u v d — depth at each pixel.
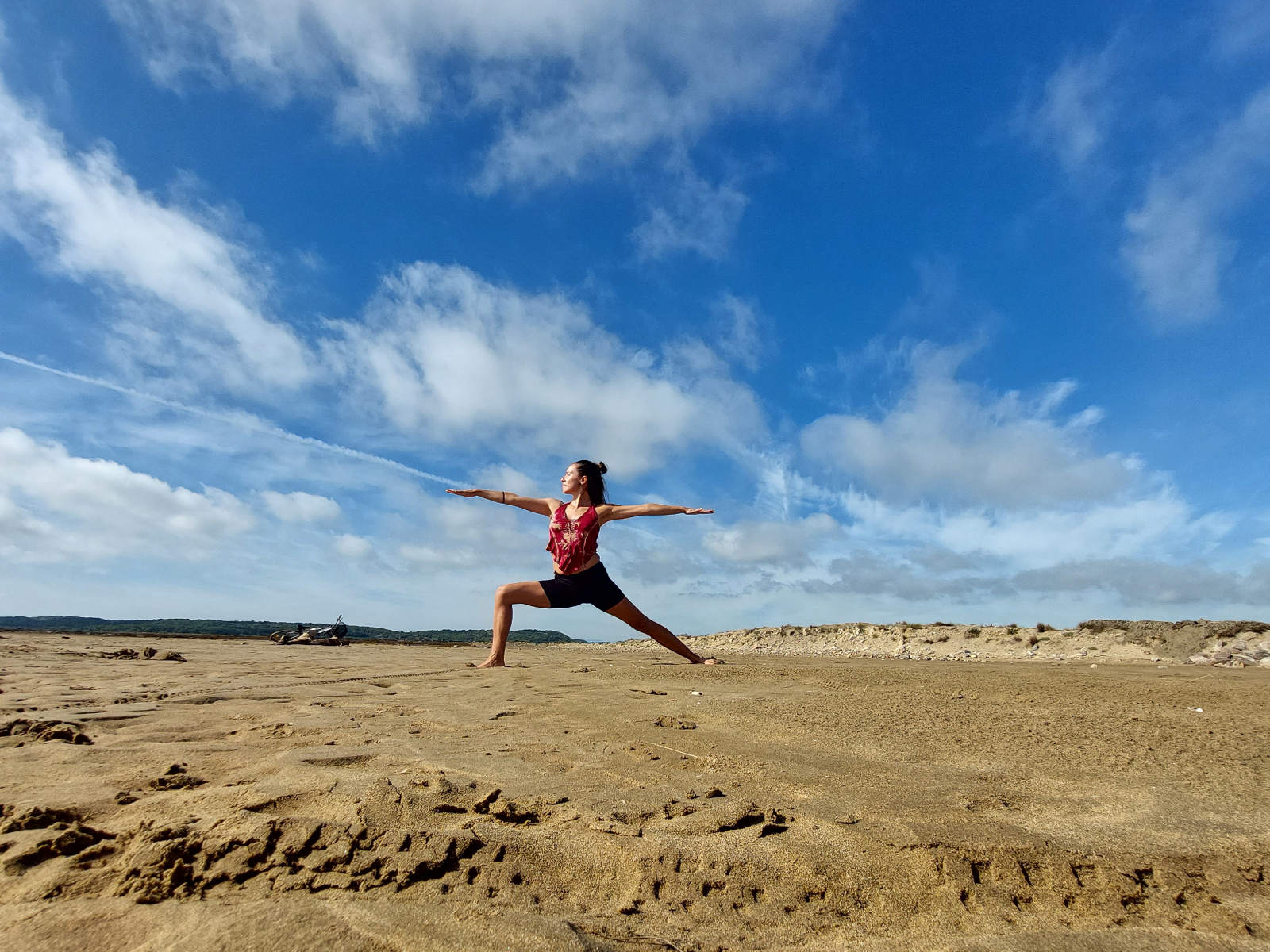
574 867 2.01
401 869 1.91
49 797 2.48
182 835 2.05
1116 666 9.08
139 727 3.78
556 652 16.06
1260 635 9.96
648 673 6.93
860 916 1.82
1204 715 3.96
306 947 1.56
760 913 1.83
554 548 7.45
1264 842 2.11
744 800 2.48
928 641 14.15
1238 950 1.63
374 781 2.58
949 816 2.31
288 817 2.17
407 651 13.62
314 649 12.40
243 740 3.44
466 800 2.44
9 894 1.80
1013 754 3.11
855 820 2.30
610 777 2.77
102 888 1.83
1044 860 2.02
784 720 3.91
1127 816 2.31
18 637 12.41
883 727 3.68
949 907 1.85
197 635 17.55
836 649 15.79
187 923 1.66
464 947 1.58
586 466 7.48
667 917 1.80
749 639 18.98
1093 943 1.67
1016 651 12.41
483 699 4.88
